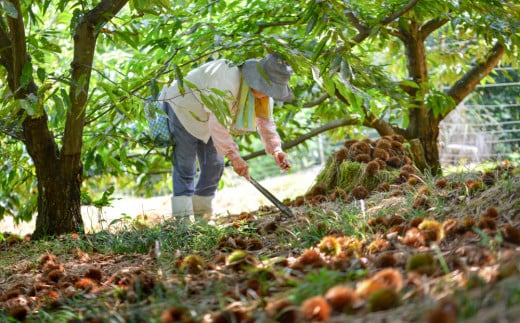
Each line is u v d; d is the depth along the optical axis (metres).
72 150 5.26
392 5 5.80
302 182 10.14
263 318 2.39
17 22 4.57
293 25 6.16
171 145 5.46
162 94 5.48
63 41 8.30
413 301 2.36
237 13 6.17
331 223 4.19
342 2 4.83
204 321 2.56
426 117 6.92
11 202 6.99
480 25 5.77
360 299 2.39
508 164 5.02
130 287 3.16
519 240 2.85
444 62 7.89
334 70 4.66
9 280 4.01
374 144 6.23
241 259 3.32
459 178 4.85
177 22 5.88
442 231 3.14
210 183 5.70
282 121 6.99
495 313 1.99
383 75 6.18
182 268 3.36
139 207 8.55
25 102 4.27
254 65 4.92
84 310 3.03
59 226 5.34
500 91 12.42
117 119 5.75
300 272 3.03
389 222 3.83
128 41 5.01
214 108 4.50
